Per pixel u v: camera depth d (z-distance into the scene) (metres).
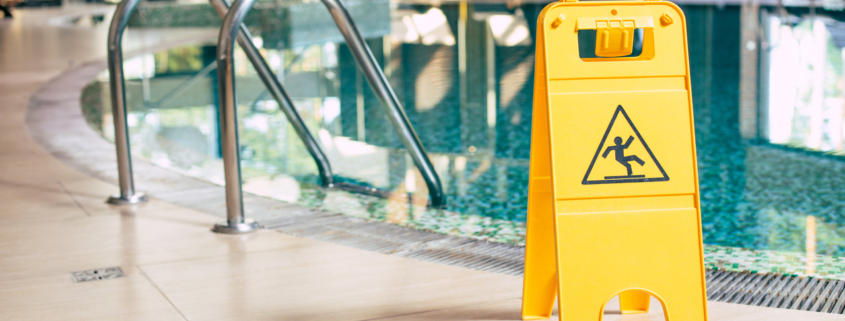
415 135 2.81
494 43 10.59
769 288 1.75
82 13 17.62
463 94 6.50
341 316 1.58
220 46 2.15
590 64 1.36
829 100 5.43
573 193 1.35
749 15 11.33
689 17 11.98
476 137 4.70
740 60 7.71
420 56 9.41
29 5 19.97
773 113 5.05
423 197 3.09
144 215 2.50
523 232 2.41
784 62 7.47
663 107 1.38
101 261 2.00
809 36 9.15
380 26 11.84
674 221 1.39
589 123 1.36
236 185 2.27
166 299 1.70
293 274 1.86
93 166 3.32
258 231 2.30
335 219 2.46
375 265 1.93
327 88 6.86
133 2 2.54
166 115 5.50
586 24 1.35
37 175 3.14
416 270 1.88
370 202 2.96
